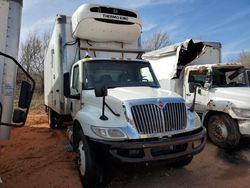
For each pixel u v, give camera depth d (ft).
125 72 19.44
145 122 13.65
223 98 23.89
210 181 16.33
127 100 14.07
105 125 13.60
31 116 41.39
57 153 21.31
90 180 14.43
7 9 11.64
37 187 15.14
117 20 21.47
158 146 13.25
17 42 11.90
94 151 14.15
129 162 12.87
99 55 22.56
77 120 16.07
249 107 21.70
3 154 20.94
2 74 11.46
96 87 17.65
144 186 15.55
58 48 22.95
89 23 20.65
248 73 27.86
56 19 23.25
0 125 11.36
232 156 21.36
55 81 25.27
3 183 15.51
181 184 15.84
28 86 10.52
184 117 14.84
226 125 23.25
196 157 20.94
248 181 16.35
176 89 29.94
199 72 27.25
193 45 29.30
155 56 34.12
